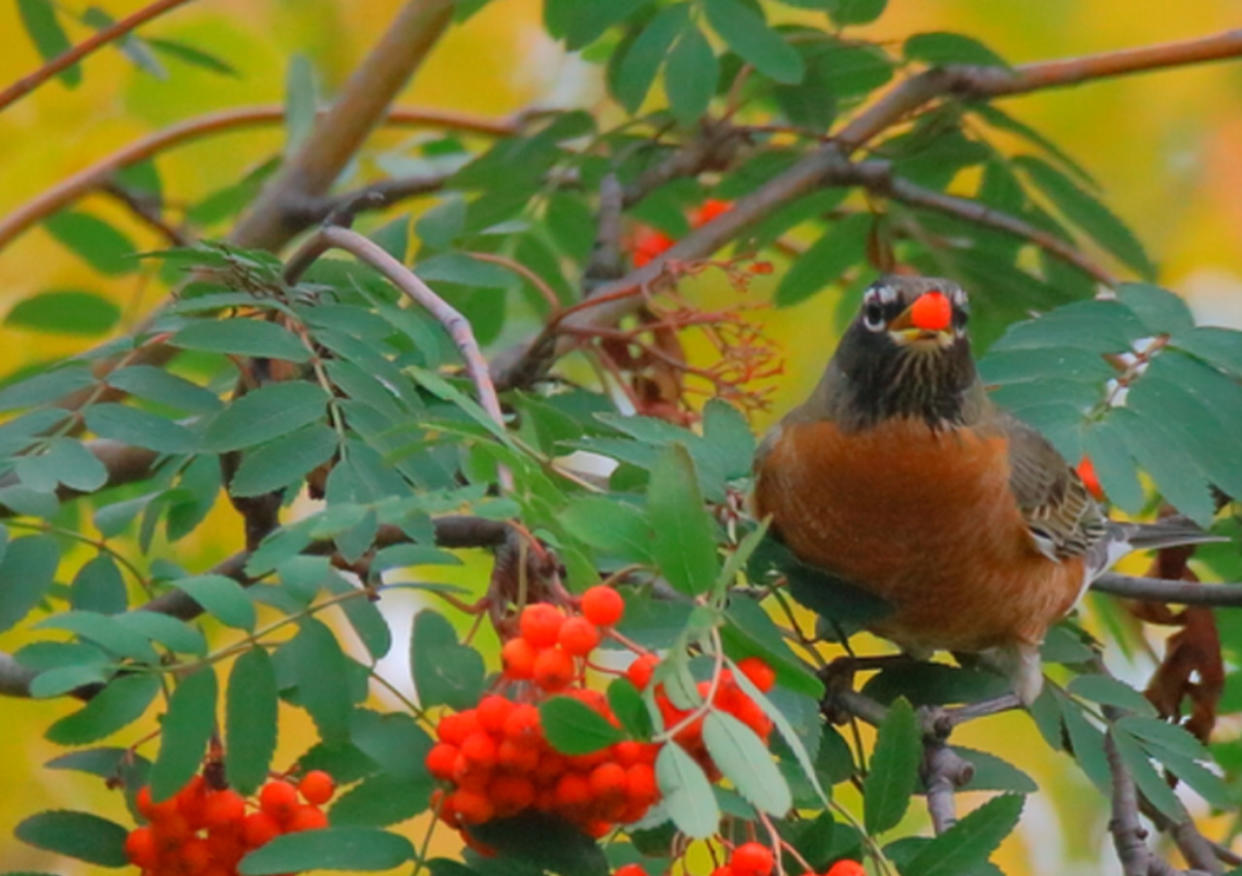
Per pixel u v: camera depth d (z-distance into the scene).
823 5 9.45
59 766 6.24
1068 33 13.70
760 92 11.38
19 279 12.54
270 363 7.56
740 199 11.66
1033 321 8.54
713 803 4.72
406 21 11.03
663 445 7.20
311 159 11.17
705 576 5.19
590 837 5.56
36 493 6.59
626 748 5.23
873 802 5.78
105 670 5.61
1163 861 8.10
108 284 12.62
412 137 13.48
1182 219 14.06
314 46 13.97
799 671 5.41
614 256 10.66
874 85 11.34
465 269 8.76
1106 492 7.73
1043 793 12.52
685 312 9.44
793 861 5.74
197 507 7.55
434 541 6.47
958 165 11.53
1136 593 9.80
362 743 5.51
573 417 7.93
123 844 6.00
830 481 8.73
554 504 5.45
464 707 5.49
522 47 13.82
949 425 8.68
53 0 11.15
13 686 6.49
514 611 5.83
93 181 11.45
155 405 9.93
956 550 8.82
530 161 11.09
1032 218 11.57
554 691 5.12
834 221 11.89
